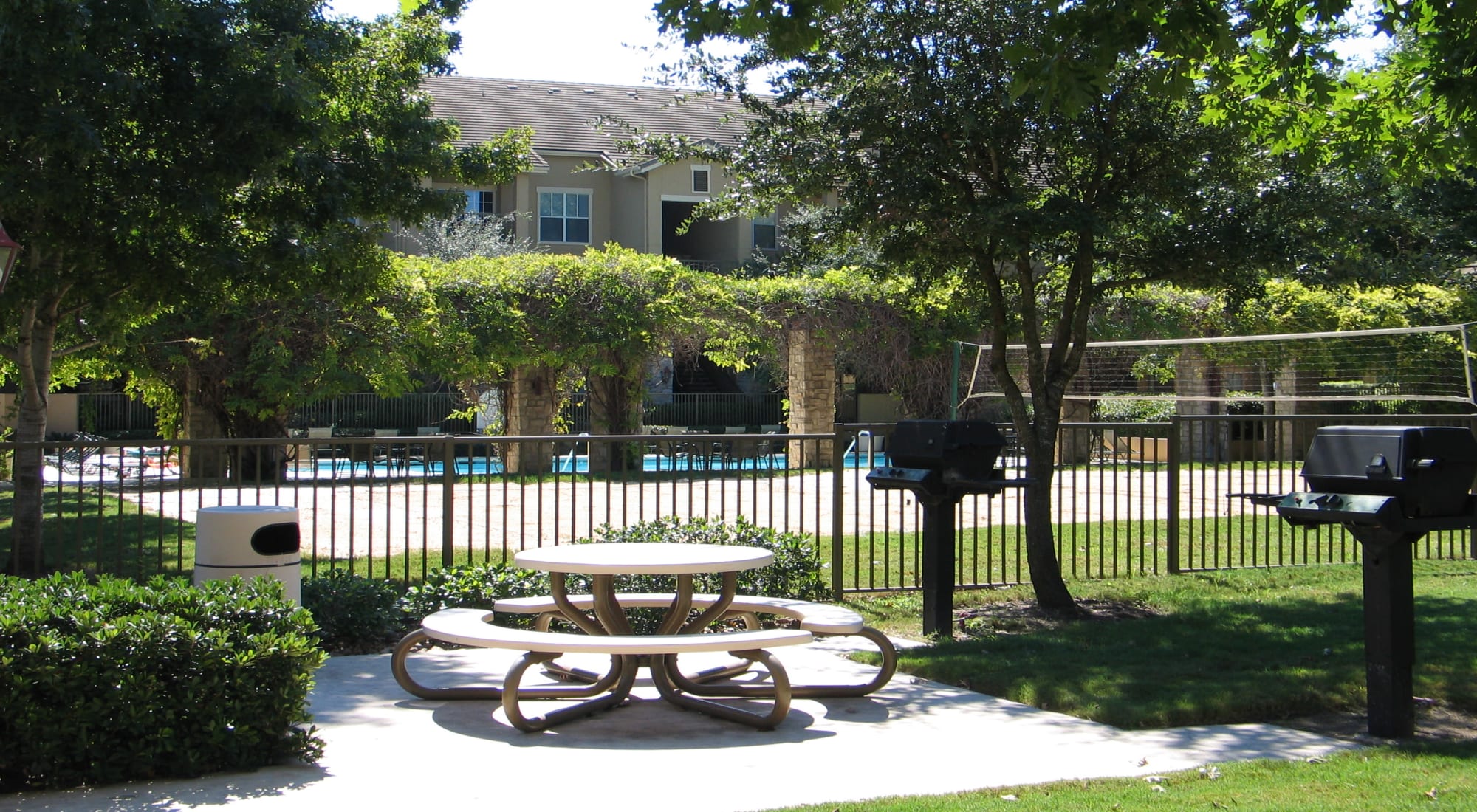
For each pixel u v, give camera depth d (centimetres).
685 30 690
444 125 1204
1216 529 1063
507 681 548
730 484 1944
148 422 2906
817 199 892
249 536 709
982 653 726
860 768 498
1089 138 826
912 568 1078
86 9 837
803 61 864
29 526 966
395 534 1297
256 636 496
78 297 1035
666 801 451
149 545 1189
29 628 464
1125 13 624
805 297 2345
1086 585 1000
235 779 477
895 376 2511
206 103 908
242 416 2102
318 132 968
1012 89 654
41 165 884
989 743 539
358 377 2084
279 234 1030
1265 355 2222
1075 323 955
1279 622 812
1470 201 1848
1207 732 562
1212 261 848
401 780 477
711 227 3581
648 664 675
